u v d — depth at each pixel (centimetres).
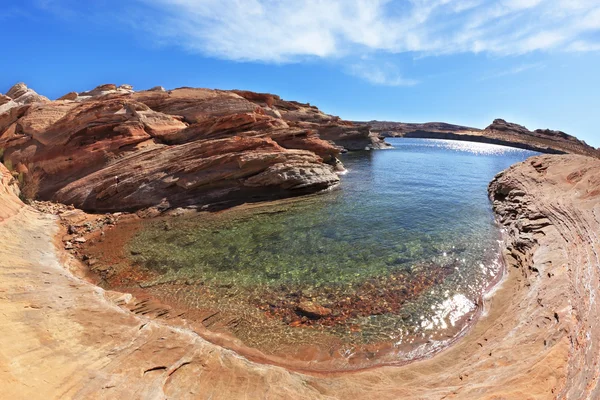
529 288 1017
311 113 6756
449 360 791
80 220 1878
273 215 1959
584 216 1289
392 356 839
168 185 2164
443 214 2020
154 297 1102
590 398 500
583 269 938
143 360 657
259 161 2373
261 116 3478
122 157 2472
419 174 3675
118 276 1248
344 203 2233
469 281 1196
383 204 2222
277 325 961
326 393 670
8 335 600
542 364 602
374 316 996
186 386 606
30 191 2089
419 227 1756
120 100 2816
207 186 2252
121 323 789
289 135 3356
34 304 782
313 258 1379
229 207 2141
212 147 2402
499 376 615
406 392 649
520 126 15625
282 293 1121
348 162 4725
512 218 1778
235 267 1310
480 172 4078
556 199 1605
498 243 1554
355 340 897
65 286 969
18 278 914
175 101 3738
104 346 677
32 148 2589
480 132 15475
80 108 2695
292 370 784
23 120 2814
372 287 1151
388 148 7738
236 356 785
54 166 2411
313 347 872
